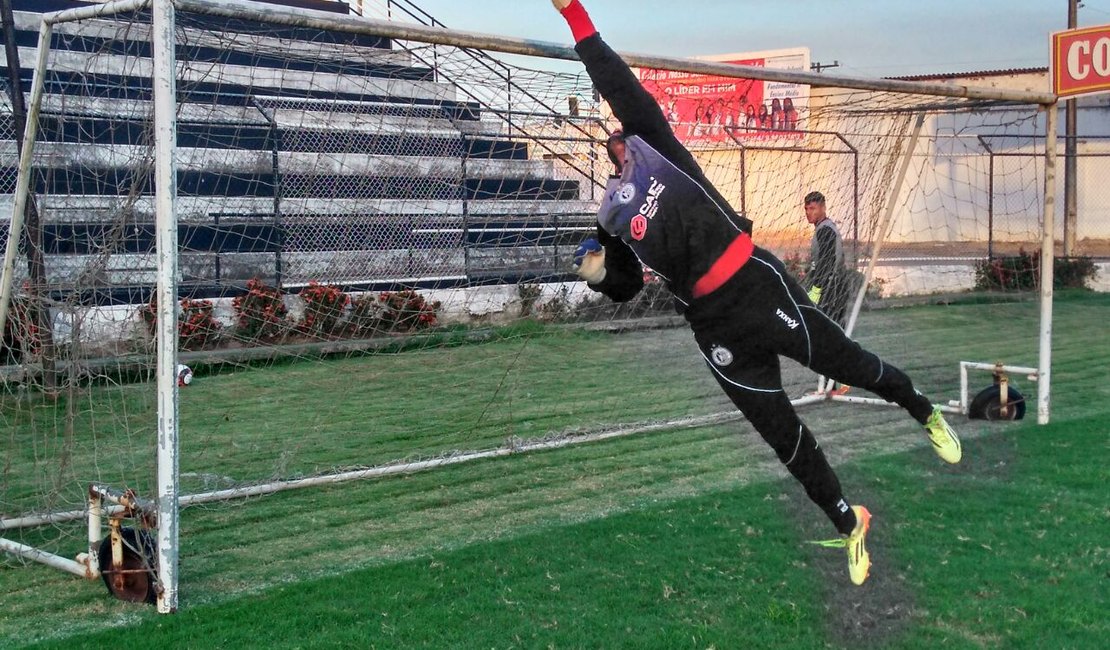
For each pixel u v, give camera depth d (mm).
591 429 7414
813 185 11758
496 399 8656
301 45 8945
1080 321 14156
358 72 9844
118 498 4379
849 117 9578
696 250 3377
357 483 6191
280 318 9195
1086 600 4027
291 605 4121
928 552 4602
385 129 10070
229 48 6617
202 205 10055
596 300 9984
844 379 3539
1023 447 6625
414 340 9312
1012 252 18859
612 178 3570
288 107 10062
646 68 5828
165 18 4094
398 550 4914
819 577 4336
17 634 3939
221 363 9156
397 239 10430
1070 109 20875
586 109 8195
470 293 9570
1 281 5391
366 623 3930
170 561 4105
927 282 17047
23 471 6250
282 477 6195
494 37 5031
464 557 4691
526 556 4680
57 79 6840
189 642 3777
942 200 19188
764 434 3523
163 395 4109
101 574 4453
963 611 3939
